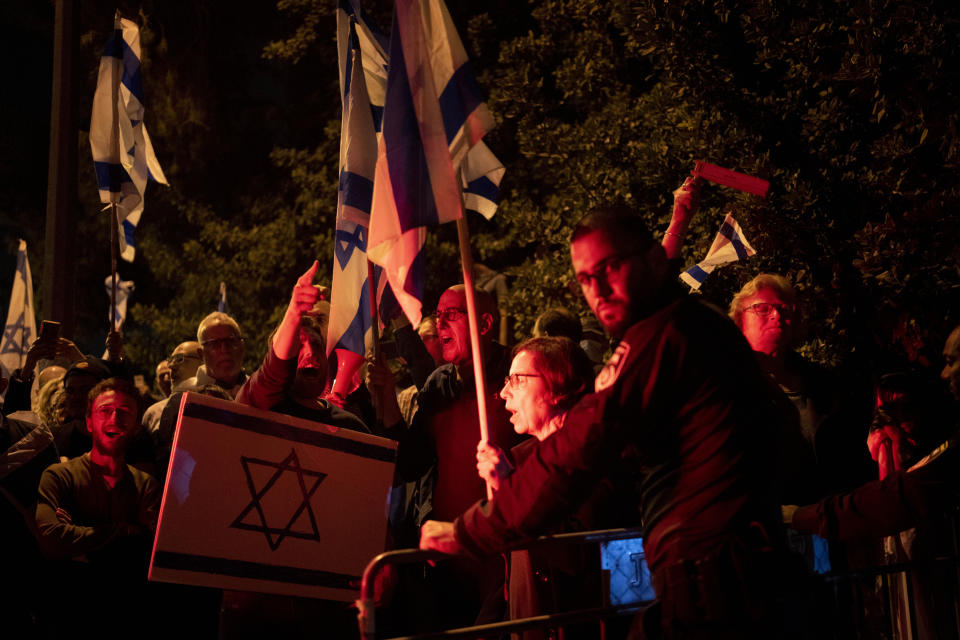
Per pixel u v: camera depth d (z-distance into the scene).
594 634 3.24
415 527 5.05
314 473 3.91
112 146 5.99
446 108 3.23
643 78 8.58
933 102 5.84
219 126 15.41
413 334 5.47
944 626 3.45
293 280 13.55
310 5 13.45
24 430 4.94
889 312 6.04
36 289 17.73
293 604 3.94
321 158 13.28
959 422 3.74
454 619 4.69
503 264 12.16
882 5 5.94
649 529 2.48
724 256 5.20
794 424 3.98
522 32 12.24
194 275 14.06
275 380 3.83
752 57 6.95
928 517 2.87
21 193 18.12
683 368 2.38
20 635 4.43
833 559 3.79
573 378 3.40
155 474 4.77
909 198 5.91
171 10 15.39
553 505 2.40
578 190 7.79
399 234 3.14
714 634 2.32
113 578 4.41
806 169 6.47
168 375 8.09
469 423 4.55
